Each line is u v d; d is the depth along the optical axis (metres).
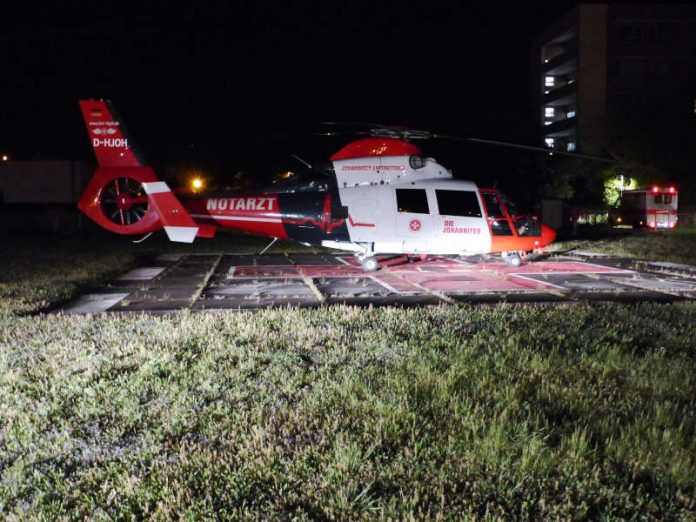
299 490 3.84
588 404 5.23
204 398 5.36
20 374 6.05
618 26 63.56
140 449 4.38
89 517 3.57
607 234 32.25
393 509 3.54
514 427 4.66
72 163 37.19
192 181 52.66
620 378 6.00
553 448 4.34
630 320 8.45
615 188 50.22
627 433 4.57
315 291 12.03
